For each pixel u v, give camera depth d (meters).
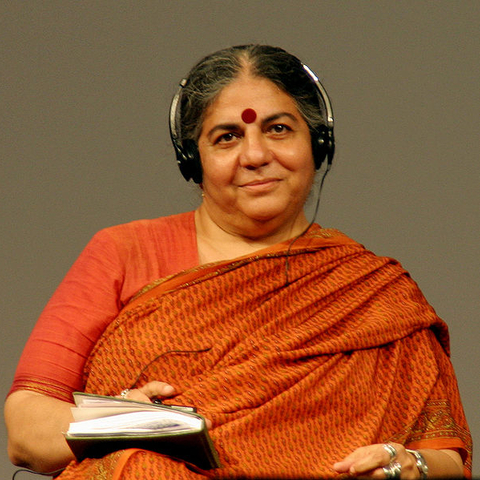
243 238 9.95
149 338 9.02
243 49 9.78
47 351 9.24
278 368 8.83
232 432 8.30
